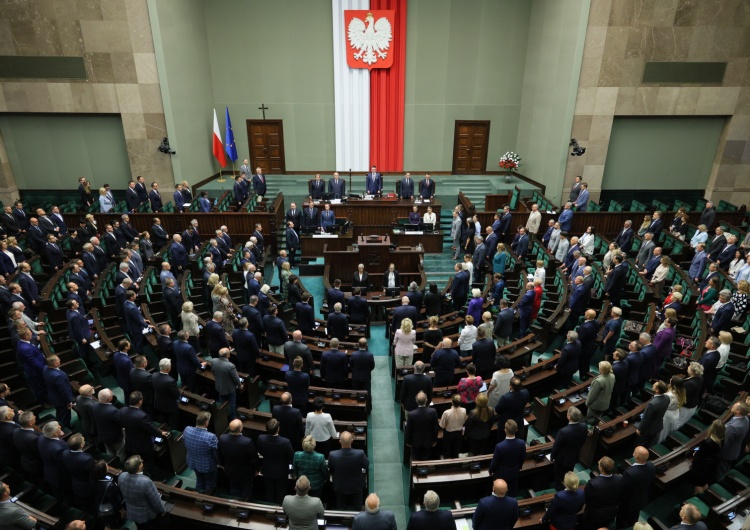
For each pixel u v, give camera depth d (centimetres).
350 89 2112
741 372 880
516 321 1123
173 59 1806
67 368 914
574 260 1285
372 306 1245
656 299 1160
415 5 2022
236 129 2167
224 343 884
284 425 662
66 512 613
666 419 717
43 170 1955
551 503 525
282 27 2042
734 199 2036
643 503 568
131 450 660
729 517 555
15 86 1789
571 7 1761
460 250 1594
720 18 1761
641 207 1730
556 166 1923
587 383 812
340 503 622
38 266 1288
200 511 562
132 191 1670
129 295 937
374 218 1708
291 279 1134
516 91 2159
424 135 2197
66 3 1691
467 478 624
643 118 1917
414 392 746
